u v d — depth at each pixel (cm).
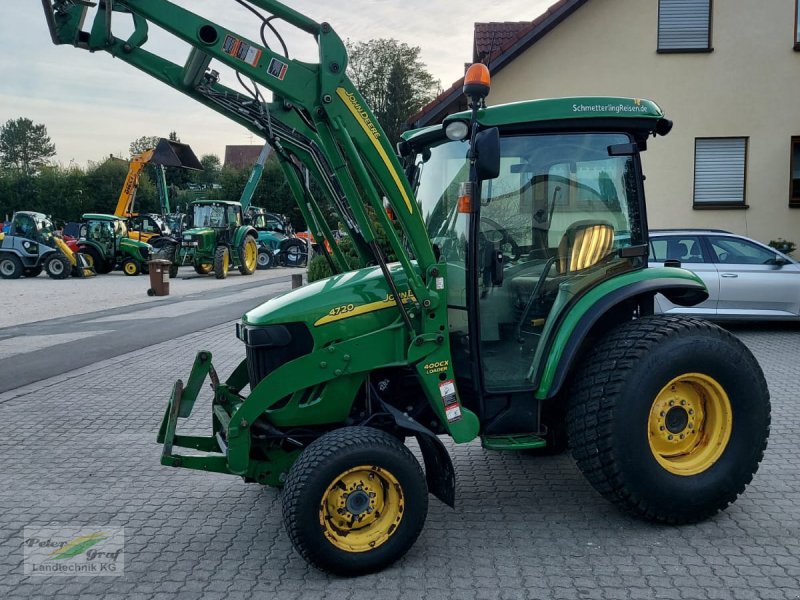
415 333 388
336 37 366
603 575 354
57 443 611
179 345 1091
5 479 523
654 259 1055
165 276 1952
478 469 520
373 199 373
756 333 1081
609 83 1510
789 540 389
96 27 373
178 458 380
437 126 450
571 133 418
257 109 403
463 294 416
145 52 389
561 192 421
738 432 412
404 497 366
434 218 445
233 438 375
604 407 392
